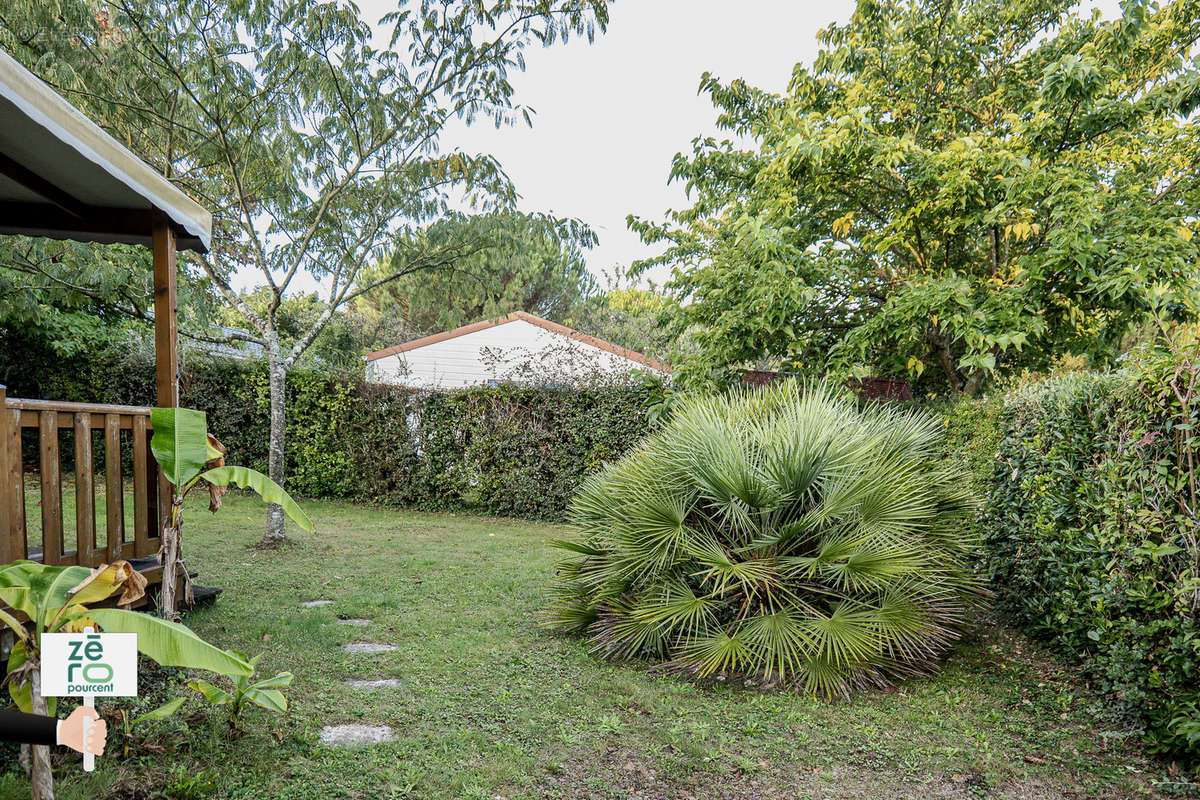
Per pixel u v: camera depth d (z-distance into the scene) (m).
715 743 3.31
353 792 2.69
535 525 10.27
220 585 5.82
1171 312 6.51
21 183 4.17
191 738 2.99
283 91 7.67
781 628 4.04
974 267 8.62
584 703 3.75
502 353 11.77
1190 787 2.93
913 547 4.25
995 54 9.25
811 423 4.57
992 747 3.32
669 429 5.23
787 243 7.82
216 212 8.05
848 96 8.34
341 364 11.95
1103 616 3.77
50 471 3.76
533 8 7.62
